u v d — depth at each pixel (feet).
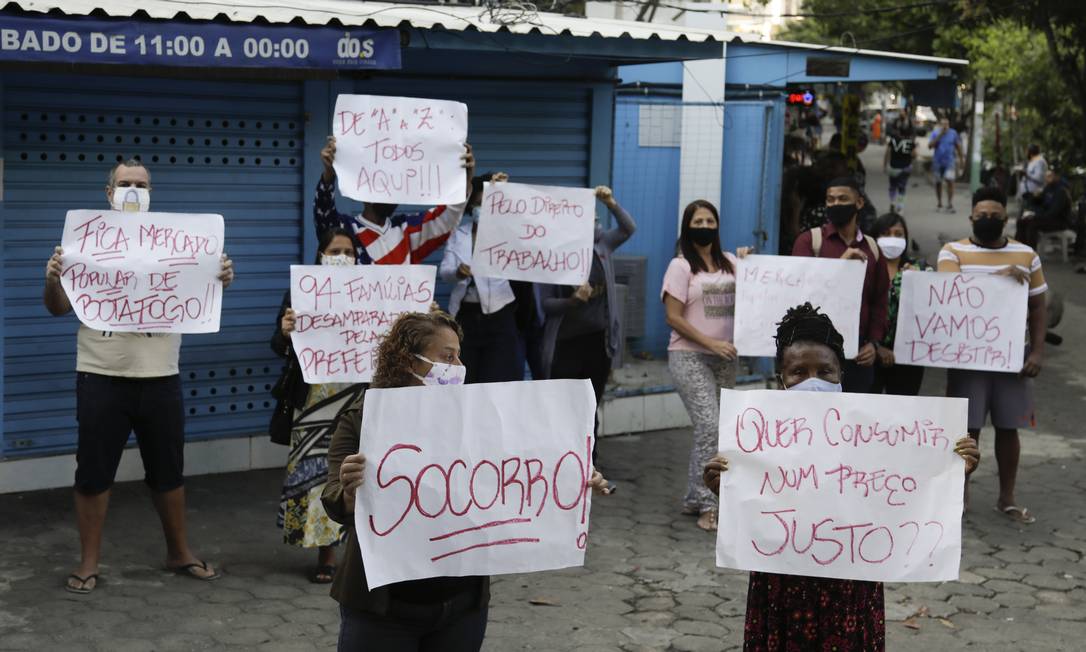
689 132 35.83
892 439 12.37
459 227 25.32
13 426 25.18
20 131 24.59
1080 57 77.41
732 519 12.44
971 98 119.24
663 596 21.22
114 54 22.20
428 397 11.62
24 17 21.45
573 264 24.25
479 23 26.81
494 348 25.44
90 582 20.29
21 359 25.12
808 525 12.38
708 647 19.03
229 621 19.29
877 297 25.31
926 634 19.88
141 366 19.76
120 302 19.20
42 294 25.20
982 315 25.34
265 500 25.84
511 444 11.89
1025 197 78.23
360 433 11.82
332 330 20.39
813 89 49.65
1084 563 23.61
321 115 27.55
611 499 26.94
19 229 24.80
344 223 22.41
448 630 12.34
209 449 27.32
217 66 23.13
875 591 12.94
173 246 19.39
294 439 20.67
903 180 85.25
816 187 41.16
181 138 26.23
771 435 12.46
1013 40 89.76
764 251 36.99
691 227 24.85
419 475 11.59
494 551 11.87
